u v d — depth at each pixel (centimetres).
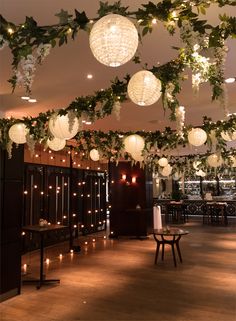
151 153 693
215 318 340
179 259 625
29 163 771
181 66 232
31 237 750
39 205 797
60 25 174
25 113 558
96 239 909
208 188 1672
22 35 178
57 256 679
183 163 858
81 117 285
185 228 1093
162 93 237
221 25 188
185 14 176
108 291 436
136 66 348
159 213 639
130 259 636
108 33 139
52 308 378
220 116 624
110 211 959
